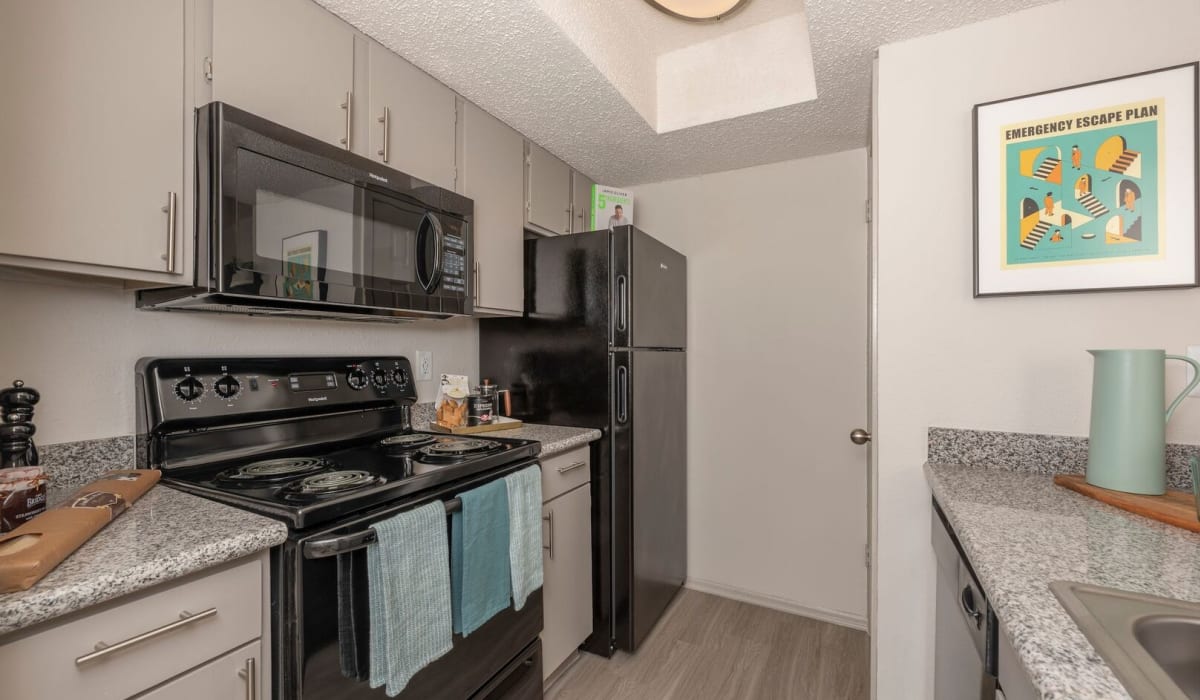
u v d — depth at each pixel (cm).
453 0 130
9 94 83
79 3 91
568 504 183
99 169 93
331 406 157
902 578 144
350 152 133
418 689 117
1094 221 123
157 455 120
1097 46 126
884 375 147
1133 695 46
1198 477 92
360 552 105
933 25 138
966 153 138
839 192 230
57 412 110
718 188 255
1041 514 98
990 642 82
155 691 77
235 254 106
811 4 131
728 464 253
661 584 225
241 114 107
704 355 259
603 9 167
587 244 204
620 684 184
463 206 169
